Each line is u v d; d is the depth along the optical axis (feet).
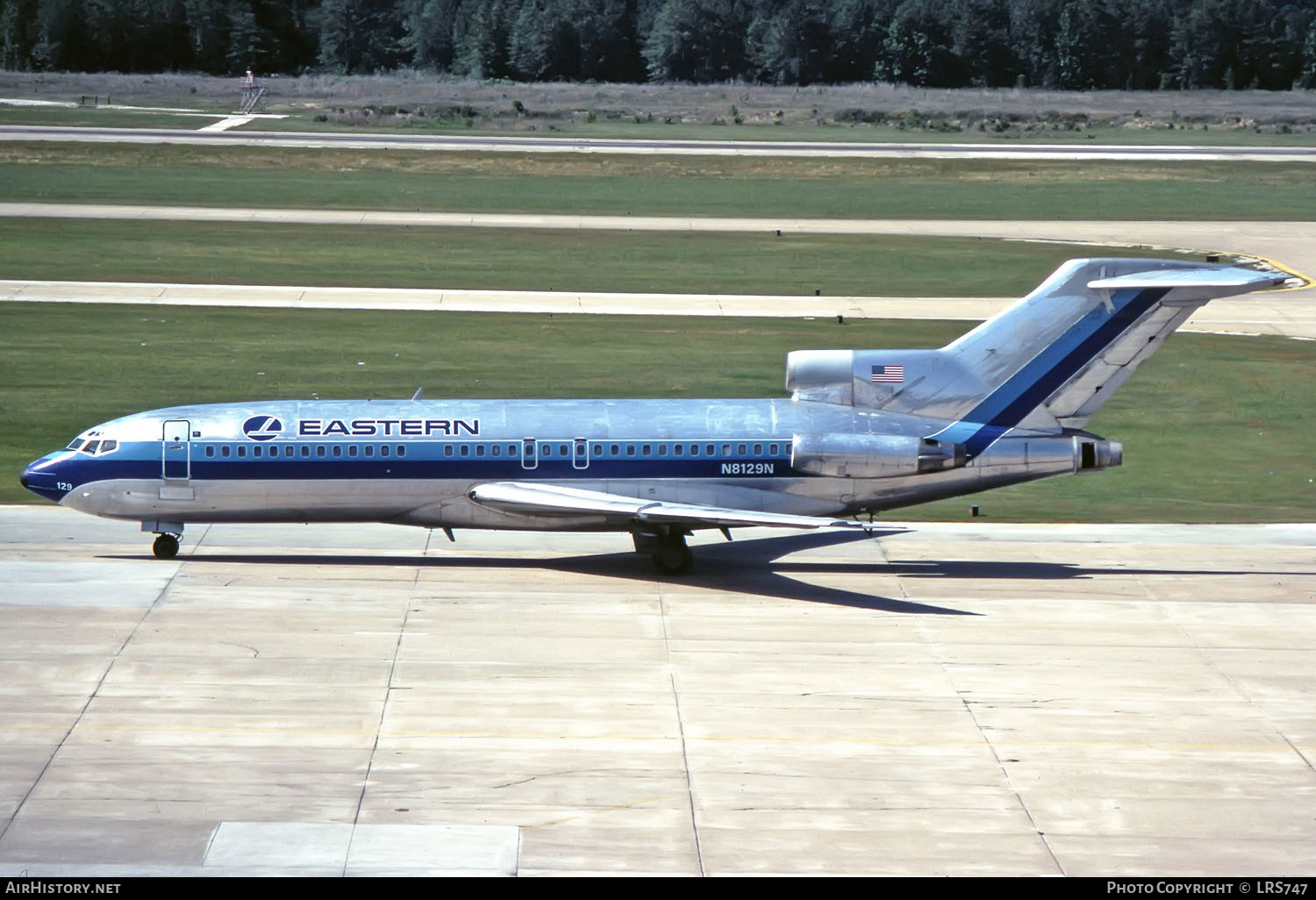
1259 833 151.23
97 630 205.36
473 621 213.87
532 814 152.05
